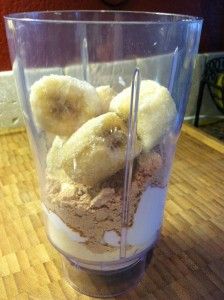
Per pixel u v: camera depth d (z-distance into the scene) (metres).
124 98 0.14
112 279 0.17
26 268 0.18
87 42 0.15
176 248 0.20
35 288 0.17
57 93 0.14
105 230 0.15
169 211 0.23
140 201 0.15
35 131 0.16
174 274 0.18
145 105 0.14
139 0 0.36
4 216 0.22
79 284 0.17
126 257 0.16
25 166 0.28
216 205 0.24
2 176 0.27
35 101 0.14
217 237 0.21
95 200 0.14
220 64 0.45
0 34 0.32
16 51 0.16
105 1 0.35
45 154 0.16
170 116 0.14
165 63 0.15
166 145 0.16
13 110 0.34
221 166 0.28
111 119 0.13
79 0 0.34
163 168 0.16
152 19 0.20
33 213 0.23
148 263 0.19
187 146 0.32
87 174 0.14
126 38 0.14
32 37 0.14
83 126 0.13
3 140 0.32
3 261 0.19
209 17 0.42
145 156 0.14
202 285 0.17
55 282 0.17
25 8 0.32
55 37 0.14
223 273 0.18
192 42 0.16
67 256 0.17
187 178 0.27
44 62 0.15
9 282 0.17
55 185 0.15
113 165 0.13
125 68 0.15
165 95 0.14
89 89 0.14
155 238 0.18
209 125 0.46
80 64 0.16
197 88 0.44
